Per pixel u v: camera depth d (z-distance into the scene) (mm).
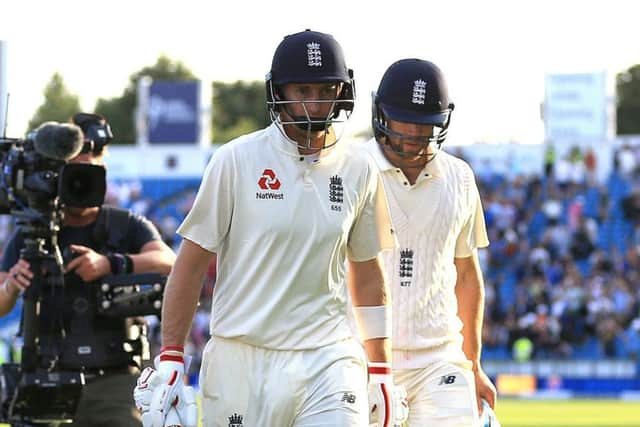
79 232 6883
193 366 25484
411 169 6578
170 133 34219
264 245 5207
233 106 56625
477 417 6629
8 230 28938
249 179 5215
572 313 26750
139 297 6582
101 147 6871
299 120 5199
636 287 27328
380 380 5594
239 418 5266
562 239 28500
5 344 22062
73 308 6680
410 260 6582
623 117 55188
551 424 16578
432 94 6418
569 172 29391
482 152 29641
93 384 6734
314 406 5227
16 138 6258
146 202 30906
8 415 6148
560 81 31891
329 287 5297
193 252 5258
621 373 26062
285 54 5219
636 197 28875
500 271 27859
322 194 5262
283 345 5238
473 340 6926
